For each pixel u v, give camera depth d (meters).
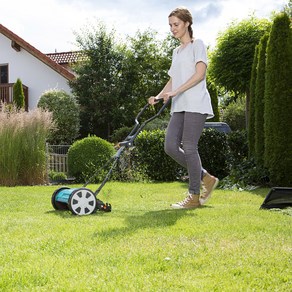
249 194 6.35
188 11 4.92
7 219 4.10
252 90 9.40
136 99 20.67
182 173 10.16
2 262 2.57
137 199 5.86
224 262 2.54
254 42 11.47
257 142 8.62
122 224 3.68
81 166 10.05
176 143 4.93
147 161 10.05
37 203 5.41
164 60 22.92
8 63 20.31
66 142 17.06
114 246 2.92
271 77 7.71
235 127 24.86
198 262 2.53
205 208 4.73
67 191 4.59
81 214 4.38
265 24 11.98
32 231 3.45
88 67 19.39
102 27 19.91
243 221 3.80
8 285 2.16
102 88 19.17
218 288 2.12
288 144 7.56
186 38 4.96
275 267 2.45
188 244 2.94
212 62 11.90
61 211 4.64
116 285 2.15
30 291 2.09
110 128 20.23
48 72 19.91
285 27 7.65
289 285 2.19
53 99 16.80
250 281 2.24
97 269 2.40
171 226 3.56
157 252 2.76
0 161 9.02
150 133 10.14
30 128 9.30
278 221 3.85
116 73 20.45
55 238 3.16
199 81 4.78
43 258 2.65
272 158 7.73
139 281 2.20
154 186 7.99
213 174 10.17
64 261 2.57
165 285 2.16
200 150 10.03
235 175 8.36
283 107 7.59
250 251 2.77
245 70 11.48
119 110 19.25
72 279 2.25
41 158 9.40
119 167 10.02
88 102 19.33
